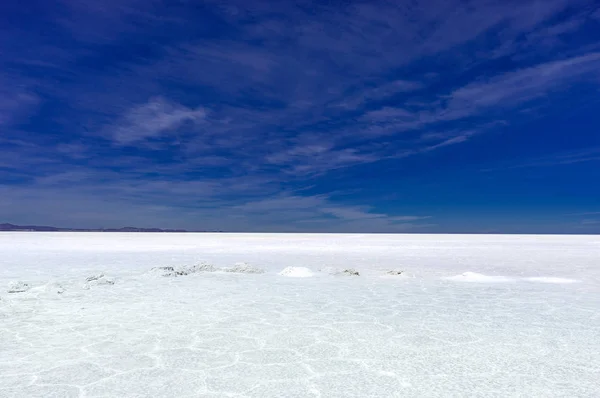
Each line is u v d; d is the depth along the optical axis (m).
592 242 23.42
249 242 24.78
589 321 4.73
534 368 3.18
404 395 2.65
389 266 10.55
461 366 3.22
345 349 3.68
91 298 6.27
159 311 5.33
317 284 7.69
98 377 2.99
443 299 6.15
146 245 20.75
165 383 2.87
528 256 13.45
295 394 2.67
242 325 4.57
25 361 3.36
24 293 6.64
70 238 30.52
